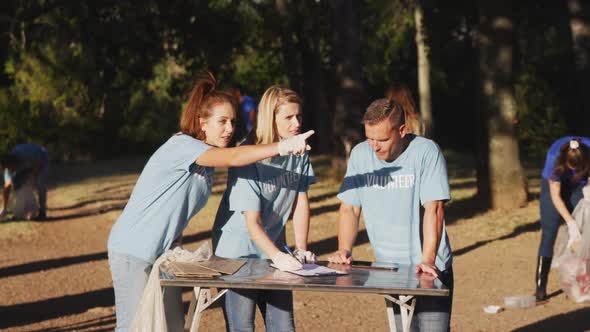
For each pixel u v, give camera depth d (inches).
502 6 906.7
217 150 280.8
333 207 987.3
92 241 818.2
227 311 306.5
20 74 2011.6
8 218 970.7
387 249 299.7
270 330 316.5
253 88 2145.7
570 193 497.4
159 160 290.2
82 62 1956.2
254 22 1752.0
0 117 1969.7
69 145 2145.7
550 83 1823.3
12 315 490.0
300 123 303.7
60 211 1083.3
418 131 308.7
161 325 280.1
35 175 968.3
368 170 297.7
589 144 483.5
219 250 311.3
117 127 2244.1
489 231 784.3
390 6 1979.6
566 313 474.9
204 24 1390.3
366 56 2180.1
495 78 908.6
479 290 544.4
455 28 1497.3
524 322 456.4
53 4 1401.3
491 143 911.0
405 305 261.7
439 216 288.2
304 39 1777.8
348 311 491.2
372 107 282.2
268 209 308.5
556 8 1494.8
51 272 642.8
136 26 1363.2
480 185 925.2
